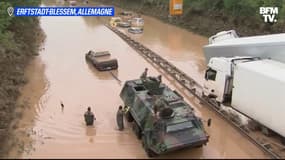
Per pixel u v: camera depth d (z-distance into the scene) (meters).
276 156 14.37
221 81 18.66
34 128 17.72
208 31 40.88
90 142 16.27
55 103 20.92
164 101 15.45
